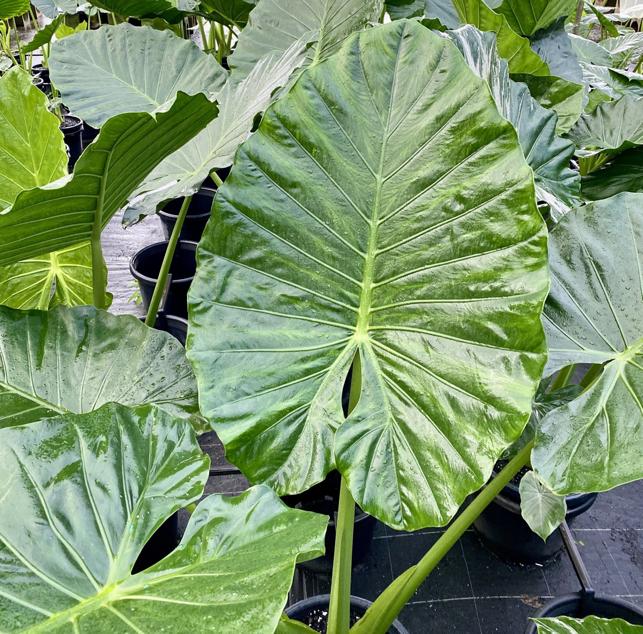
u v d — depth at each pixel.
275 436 0.96
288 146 0.94
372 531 1.92
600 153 2.06
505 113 1.40
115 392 1.32
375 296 0.98
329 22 2.09
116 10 2.88
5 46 4.57
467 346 0.92
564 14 2.35
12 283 1.84
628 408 1.03
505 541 1.96
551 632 1.21
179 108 0.99
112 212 1.32
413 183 0.93
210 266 0.96
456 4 1.95
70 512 0.85
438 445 0.92
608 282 1.14
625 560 2.10
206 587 0.73
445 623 1.89
